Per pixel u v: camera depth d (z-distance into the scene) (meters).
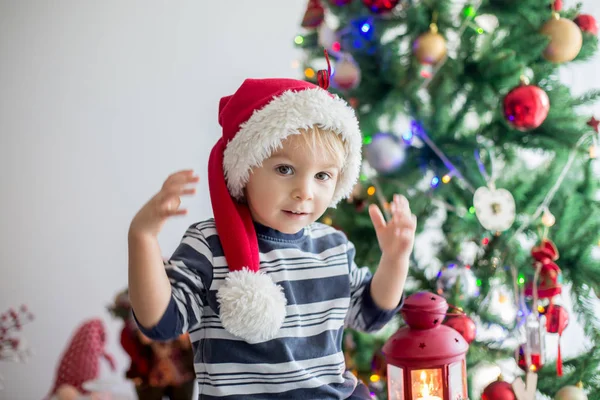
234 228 1.04
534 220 1.70
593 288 1.69
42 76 2.62
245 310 0.98
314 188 1.05
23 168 2.63
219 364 1.03
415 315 1.21
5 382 2.57
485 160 1.72
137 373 1.92
